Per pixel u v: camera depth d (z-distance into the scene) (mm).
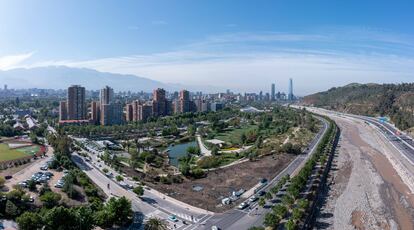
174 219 144375
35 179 176625
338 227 148125
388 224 156375
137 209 155375
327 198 183750
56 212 120688
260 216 150000
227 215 151250
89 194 162250
